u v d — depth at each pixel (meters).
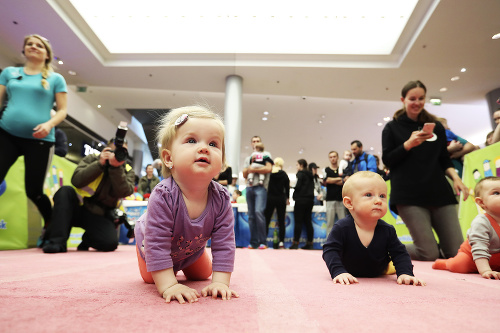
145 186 7.06
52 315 0.60
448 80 7.84
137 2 6.72
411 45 6.55
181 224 0.93
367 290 1.03
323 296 0.89
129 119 11.02
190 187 0.93
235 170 7.43
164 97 9.74
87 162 3.16
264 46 7.30
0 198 3.04
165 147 0.96
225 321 0.58
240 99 7.88
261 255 2.97
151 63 7.58
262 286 1.08
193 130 0.89
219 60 7.52
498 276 1.43
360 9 6.57
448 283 1.25
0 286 0.95
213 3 6.83
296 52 7.27
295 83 8.23
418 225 2.64
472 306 0.76
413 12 6.08
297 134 13.80
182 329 0.52
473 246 1.59
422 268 2.00
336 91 8.55
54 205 2.83
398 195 2.73
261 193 4.82
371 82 8.00
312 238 5.26
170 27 7.25
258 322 0.58
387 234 1.40
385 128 2.92
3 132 2.56
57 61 7.43
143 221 1.10
